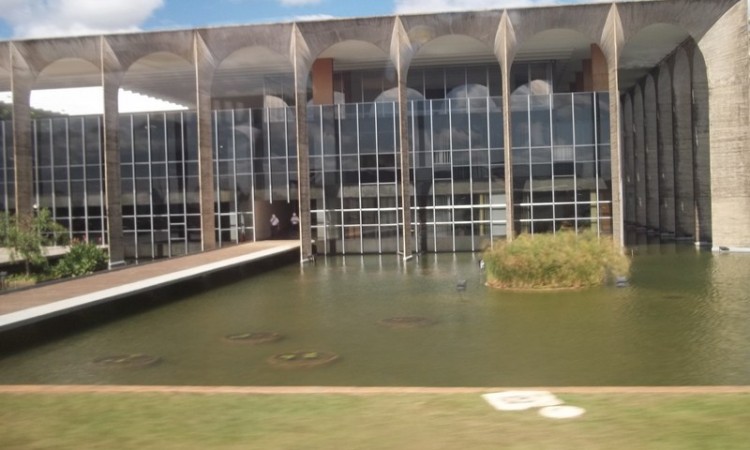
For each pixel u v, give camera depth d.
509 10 29.08
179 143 34.94
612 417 5.68
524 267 19.05
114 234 31.75
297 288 20.67
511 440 5.17
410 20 29.84
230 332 13.85
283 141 34.03
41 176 36.00
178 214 34.97
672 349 11.23
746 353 10.80
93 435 5.64
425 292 19.05
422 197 32.94
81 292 16.45
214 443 5.32
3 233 25.48
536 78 36.03
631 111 43.19
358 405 6.29
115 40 31.59
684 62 33.66
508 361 10.76
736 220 28.45
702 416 5.64
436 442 5.18
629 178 43.88
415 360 11.02
